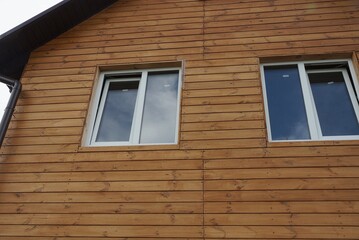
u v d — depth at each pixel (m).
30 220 2.99
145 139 3.45
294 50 3.64
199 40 3.93
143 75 3.89
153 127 3.52
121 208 2.94
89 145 3.45
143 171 3.10
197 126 3.29
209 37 3.93
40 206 3.05
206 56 3.78
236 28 3.95
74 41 4.21
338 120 3.27
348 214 2.67
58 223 2.95
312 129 3.20
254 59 3.66
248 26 3.94
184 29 4.07
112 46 4.08
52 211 3.01
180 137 3.25
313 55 3.58
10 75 4.34
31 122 3.59
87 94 3.71
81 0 4.12
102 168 3.18
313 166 2.92
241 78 3.54
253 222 2.73
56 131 3.49
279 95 3.50
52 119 3.58
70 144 3.38
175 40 3.99
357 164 2.88
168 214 2.86
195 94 3.51
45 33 4.16
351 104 3.34
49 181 3.18
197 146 3.17
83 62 3.99
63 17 4.16
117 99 3.83
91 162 3.23
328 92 3.47
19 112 3.68
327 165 2.91
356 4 3.88
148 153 3.20
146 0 4.45
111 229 2.85
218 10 4.16
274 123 3.32
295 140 3.15
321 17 3.85
